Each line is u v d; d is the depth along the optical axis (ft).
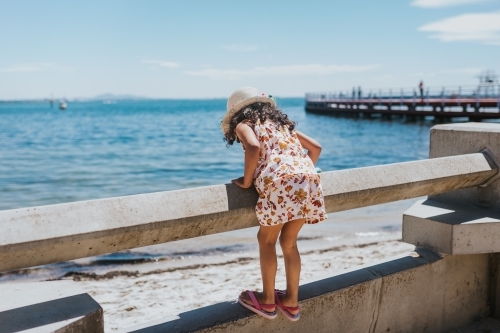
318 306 8.51
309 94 258.37
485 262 11.27
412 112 131.54
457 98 122.62
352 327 9.09
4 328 5.97
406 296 9.84
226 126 8.25
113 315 12.98
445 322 10.72
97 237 6.26
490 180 10.57
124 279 16.47
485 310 11.50
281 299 8.04
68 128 147.84
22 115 298.97
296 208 7.25
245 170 7.36
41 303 6.68
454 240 9.78
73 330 6.19
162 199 6.88
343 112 179.11
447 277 10.50
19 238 5.80
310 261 18.37
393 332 9.78
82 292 7.07
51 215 6.14
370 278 9.24
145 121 200.95
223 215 7.22
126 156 70.33
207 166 58.65
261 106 7.91
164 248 20.49
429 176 9.26
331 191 8.05
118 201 6.60
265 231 7.63
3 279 16.76
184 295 14.62
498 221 9.84
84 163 62.18
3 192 40.83
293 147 7.64
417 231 10.53
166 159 66.23
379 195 8.70
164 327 7.23
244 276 16.65
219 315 7.63
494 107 107.45
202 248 20.48
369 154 71.05
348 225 24.73
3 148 83.05
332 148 79.66
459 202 11.25
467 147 10.78
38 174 51.83
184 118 235.81
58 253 6.16
